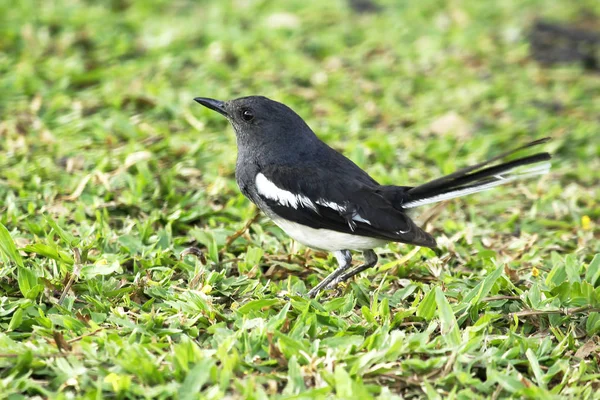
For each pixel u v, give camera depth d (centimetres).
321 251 1120
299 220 1020
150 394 750
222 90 1698
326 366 803
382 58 1970
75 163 1320
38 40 1856
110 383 759
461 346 841
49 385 774
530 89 1875
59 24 1948
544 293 977
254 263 1061
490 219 1316
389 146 1495
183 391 753
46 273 962
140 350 805
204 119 1579
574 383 817
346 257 1028
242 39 1950
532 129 1683
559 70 1984
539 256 1146
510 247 1184
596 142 1645
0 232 962
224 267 1062
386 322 900
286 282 1033
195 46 1948
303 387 774
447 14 2259
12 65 1741
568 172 1498
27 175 1265
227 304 975
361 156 1420
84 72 1750
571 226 1264
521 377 800
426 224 1186
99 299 932
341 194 1002
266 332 843
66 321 868
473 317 934
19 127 1468
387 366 806
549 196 1366
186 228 1173
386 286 1034
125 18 2022
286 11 2178
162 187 1249
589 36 2155
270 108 1069
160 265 1032
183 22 2050
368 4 2286
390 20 2180
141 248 1065
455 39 2078
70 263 992
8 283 955
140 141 1432
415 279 1061
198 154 1408
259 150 1073
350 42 2058
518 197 1399
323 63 1927
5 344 808
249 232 1177
